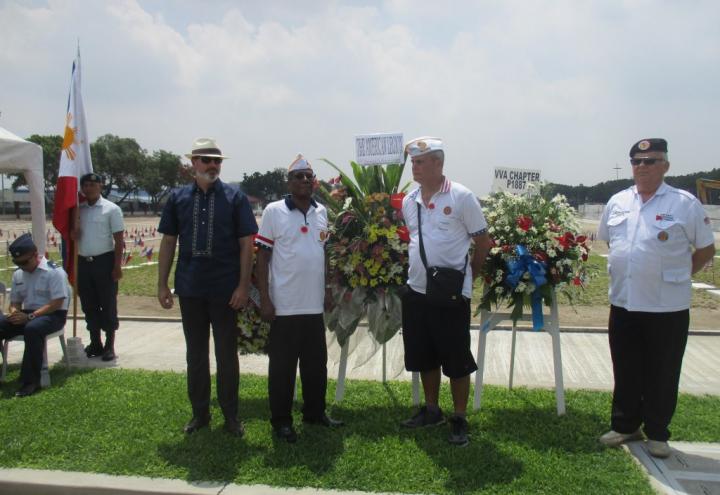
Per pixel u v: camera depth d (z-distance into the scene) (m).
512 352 5.49
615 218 4.24
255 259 4.80
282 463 3.87
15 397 5.21
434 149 4.08
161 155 72.81
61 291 5.71
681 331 3.99
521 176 5.13
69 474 3.75
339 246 4.74
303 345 4.35
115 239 6.59
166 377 5.81
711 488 3.57
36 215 7.29
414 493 3.50
